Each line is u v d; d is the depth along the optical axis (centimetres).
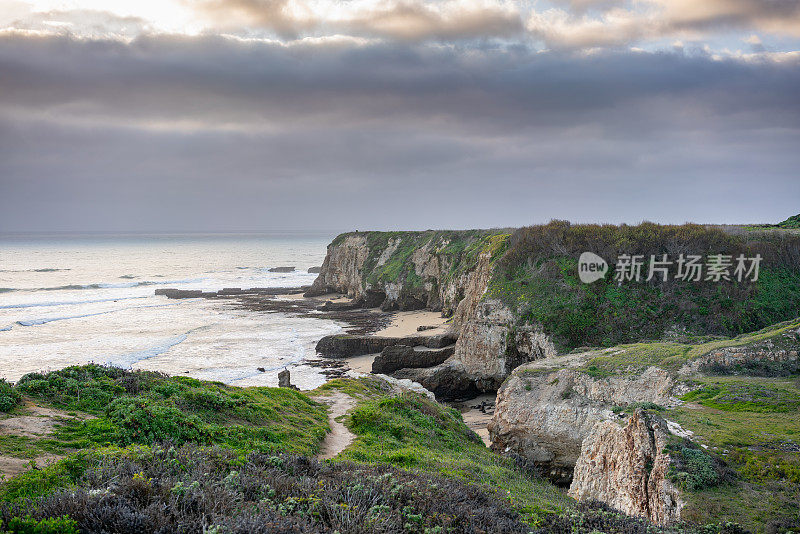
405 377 5025
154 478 844
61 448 1123
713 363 2744
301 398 2442
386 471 1141
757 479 1454
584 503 1259
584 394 2991
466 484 1232
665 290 4881
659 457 1595
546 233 5781
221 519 692
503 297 5109
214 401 1766
